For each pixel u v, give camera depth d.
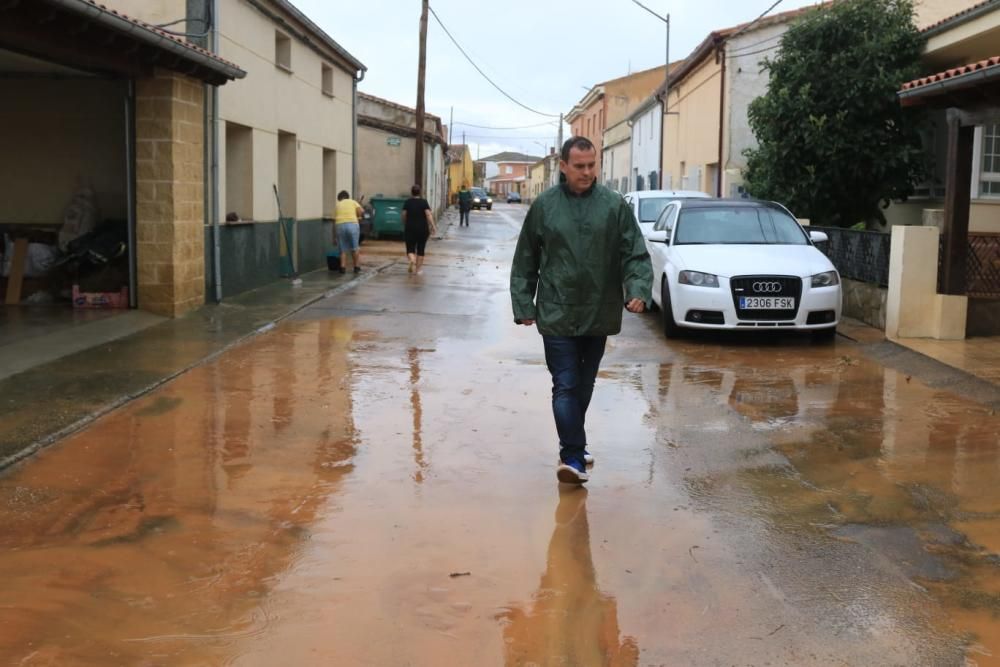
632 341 10.49
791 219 11.53
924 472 5.64
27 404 6.76
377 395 7.52
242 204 14.26
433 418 6.83
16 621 3.60
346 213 17.44
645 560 4.32
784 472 5.66
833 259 12.78
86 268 11.56
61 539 4.44
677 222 11.46
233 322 10.91
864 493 5.27
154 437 6.19
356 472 5.56
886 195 15.82
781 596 3.95
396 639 3.54
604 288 5.25
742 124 22.00
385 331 10.76
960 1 17.44
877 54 15.27
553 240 5.21
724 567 4.25
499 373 8.48
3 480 5.25
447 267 19.50
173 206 10.98
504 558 4.32
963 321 9.97
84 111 12.29
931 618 3.75
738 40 21.73
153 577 4.04
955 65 15.55
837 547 4.48
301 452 5.94
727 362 9.20
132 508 4.88
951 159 9.77
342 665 3.34
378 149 32.97
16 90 12.24
